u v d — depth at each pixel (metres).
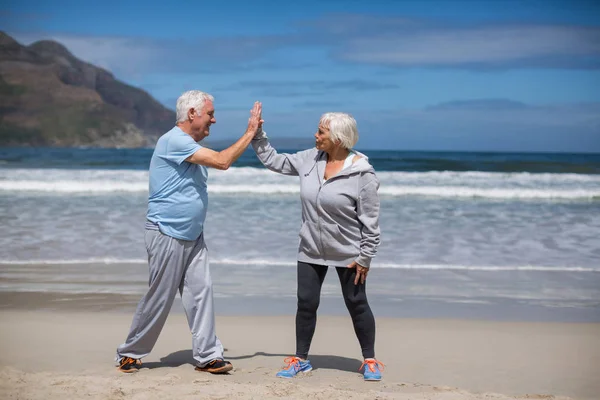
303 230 3.89
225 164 3.76
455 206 15.33
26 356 4.25
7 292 6.42
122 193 17.70
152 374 3.88
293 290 6.75
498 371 4.11
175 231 3.82
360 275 3.81
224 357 4.37
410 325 5.34
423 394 3.52
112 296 6.31
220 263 8.23
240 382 3.75
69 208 13.87
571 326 5.36
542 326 5.35
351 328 5.26
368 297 6.49
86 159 40.84
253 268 7.94
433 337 4.97
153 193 3.87
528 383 3.86
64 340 4.68
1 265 7.93
